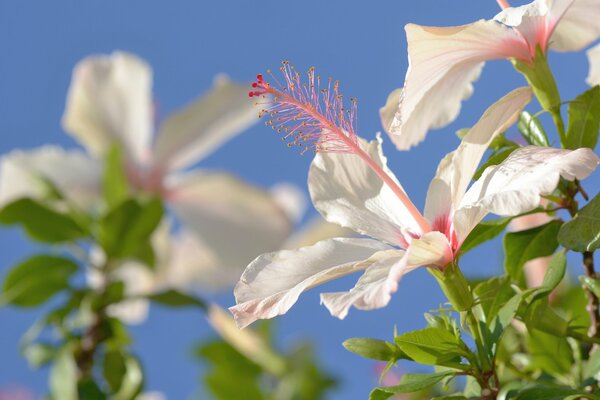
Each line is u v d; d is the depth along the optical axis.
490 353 0.80
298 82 0.81
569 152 0.77
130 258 1.09
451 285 0.79
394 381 0.99
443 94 0.85
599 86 0.83
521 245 0.85
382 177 0.81
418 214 0.81
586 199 0.84
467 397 0.81
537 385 0.81
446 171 0.81
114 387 1.04
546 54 0.84
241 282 0.79
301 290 0.77
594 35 0.86
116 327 1.07
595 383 0.82
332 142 0.82
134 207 1.08
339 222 0.82
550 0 0.83
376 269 0.77
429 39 0.80
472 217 0.78
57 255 1.07
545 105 0.83
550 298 0.95
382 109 0.85
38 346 1.07
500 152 0.82
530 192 0.76
